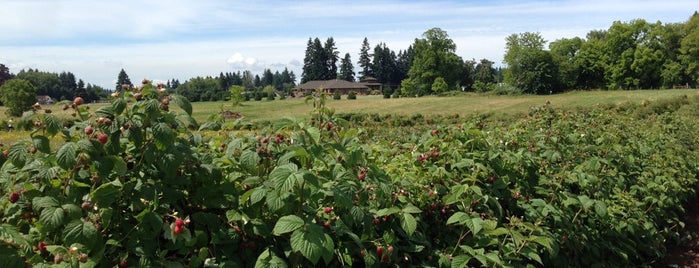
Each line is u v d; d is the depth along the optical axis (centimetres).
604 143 602
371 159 374
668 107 1977
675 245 568
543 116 739
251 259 233
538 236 295
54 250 186
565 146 539
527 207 372
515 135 525
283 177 213
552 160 472
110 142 212
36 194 218
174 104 229
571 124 686
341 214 274
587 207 378
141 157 226
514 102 4616
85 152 202
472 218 286
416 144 454
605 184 482
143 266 201
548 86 6888
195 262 210
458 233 328
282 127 263
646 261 488
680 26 6506
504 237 315
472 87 8844
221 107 365
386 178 291
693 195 721
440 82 7475
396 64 11725
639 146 641
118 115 215
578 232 390
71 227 188
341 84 9512
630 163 549
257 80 14038
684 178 639
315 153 242
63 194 211
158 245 217
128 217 223
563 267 363
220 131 340
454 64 7831
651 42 6562
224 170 271
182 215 234
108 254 211
